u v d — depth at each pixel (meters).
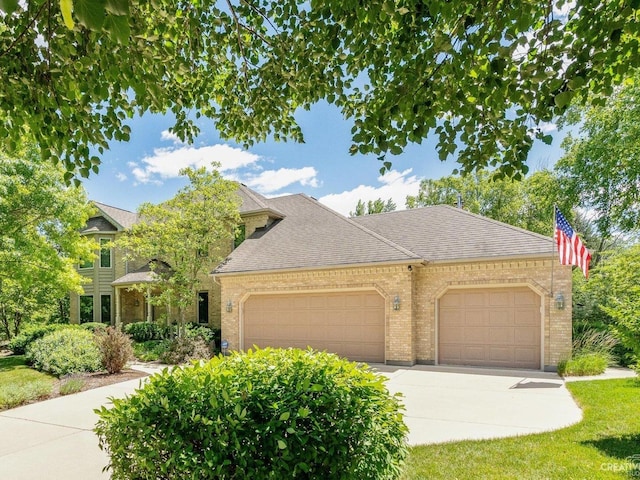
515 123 3.71
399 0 3.56
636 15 3.08
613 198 18.58
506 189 27.75
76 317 21.69
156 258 21.05
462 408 7.61
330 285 13.95
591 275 17.58
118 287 20.22
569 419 6.79
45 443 5.83
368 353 13.52
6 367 12.60
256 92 5.29
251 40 5.20
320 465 3.02
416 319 13.20
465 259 12.53
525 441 5.64
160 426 3.01
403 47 3.82
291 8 4.60
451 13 3.32
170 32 4.43
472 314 12.71
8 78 3.63
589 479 4.38
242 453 2.80
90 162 4.33
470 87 3.61
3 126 4.16
